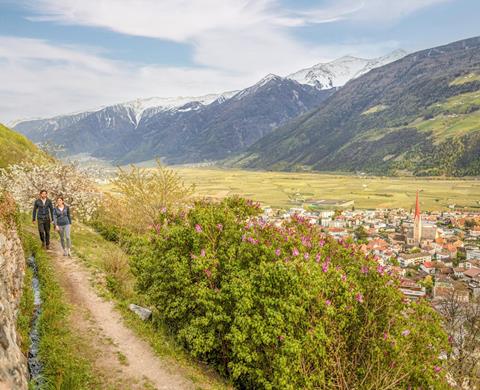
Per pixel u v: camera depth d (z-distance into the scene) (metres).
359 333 11.27
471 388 16.02
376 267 13.11
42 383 8.58
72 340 10.90
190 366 11.32
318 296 10.90
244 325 10.85
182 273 12.90
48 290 13.55
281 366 9.95
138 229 27.11
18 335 9.48
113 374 9.85
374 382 10.25
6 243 11.63
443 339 12.39
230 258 12.80
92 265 18.06
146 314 14.09
